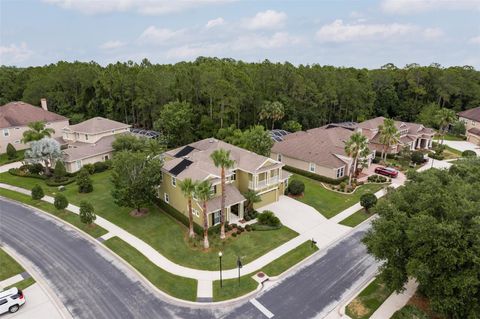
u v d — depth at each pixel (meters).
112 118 75.69
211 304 23.34
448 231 18.52
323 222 35.62
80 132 57.62
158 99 71.06
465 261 18.48
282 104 74.06
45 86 79.12
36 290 24.69
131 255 28.94
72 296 24.08
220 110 67.62
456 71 95.56
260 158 38.72
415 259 19.84
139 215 36.34
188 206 32.16
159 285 25.19
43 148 45.38
